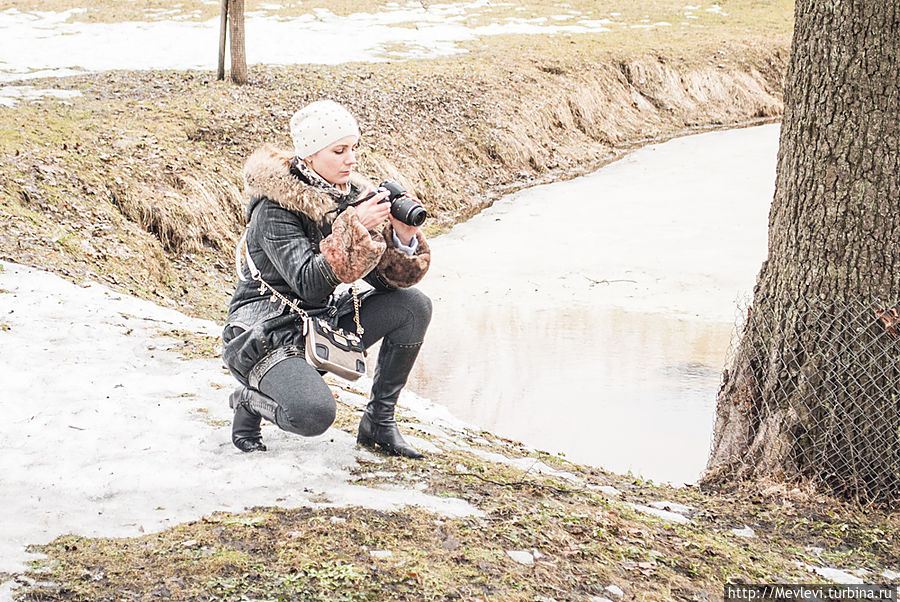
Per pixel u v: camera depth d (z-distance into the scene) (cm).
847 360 539
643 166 2178
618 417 873
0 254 932
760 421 579
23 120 1432
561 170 2123
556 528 417
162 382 578
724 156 2272
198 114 1644
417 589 333
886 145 522
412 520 394
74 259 1041
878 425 535
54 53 2134
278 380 398
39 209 1135
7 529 352
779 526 511
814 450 551
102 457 440
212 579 324
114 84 1816
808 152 547
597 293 1327
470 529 395
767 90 2881
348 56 2312
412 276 432
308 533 368
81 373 582
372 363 1014
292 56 2255
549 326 1180
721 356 1066
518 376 990
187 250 1295
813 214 545
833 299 541
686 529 472
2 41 2242
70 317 723
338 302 438
